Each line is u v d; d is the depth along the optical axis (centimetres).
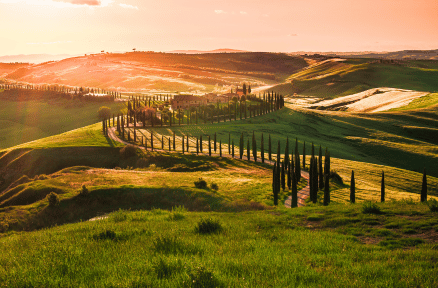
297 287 695
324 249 1102
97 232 1348
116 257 955
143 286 696
